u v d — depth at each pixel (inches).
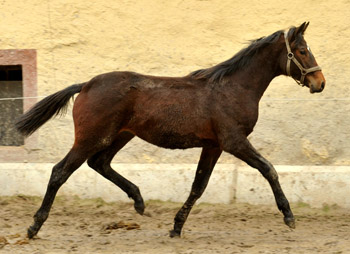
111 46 482.3
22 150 477.7
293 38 347.3
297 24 477.1
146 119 335.6
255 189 450.3
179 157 471.5
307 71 346.6
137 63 480.7
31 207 444.8
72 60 481.7
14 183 463.5
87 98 335.6
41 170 464.1
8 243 331.0
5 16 482.9
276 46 349.4
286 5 478.9
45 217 339.3
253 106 340.2
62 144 476.4
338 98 467.8
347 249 320.8
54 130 477.4
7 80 510.9
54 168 337.1
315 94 469.7
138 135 345.1
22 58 480.7
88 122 332.2
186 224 403.5
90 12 482.6
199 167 356.8
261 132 469.4
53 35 482.6
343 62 471.2
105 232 373.7
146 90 336.8
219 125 332.8
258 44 346.9
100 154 365.7
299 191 446.6
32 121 347.3
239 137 333.1
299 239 354.6
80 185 460.4
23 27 482.9
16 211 430.3
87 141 333.7
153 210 442.9
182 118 333.7
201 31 480.4
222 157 468.8
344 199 442.3
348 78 470.0
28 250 316.8
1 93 507.2
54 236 358.9
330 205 442.3
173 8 482.6
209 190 453.1
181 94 336.5
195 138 338.3
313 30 476.4
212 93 336.8
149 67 479.8
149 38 481.7
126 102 334.6
